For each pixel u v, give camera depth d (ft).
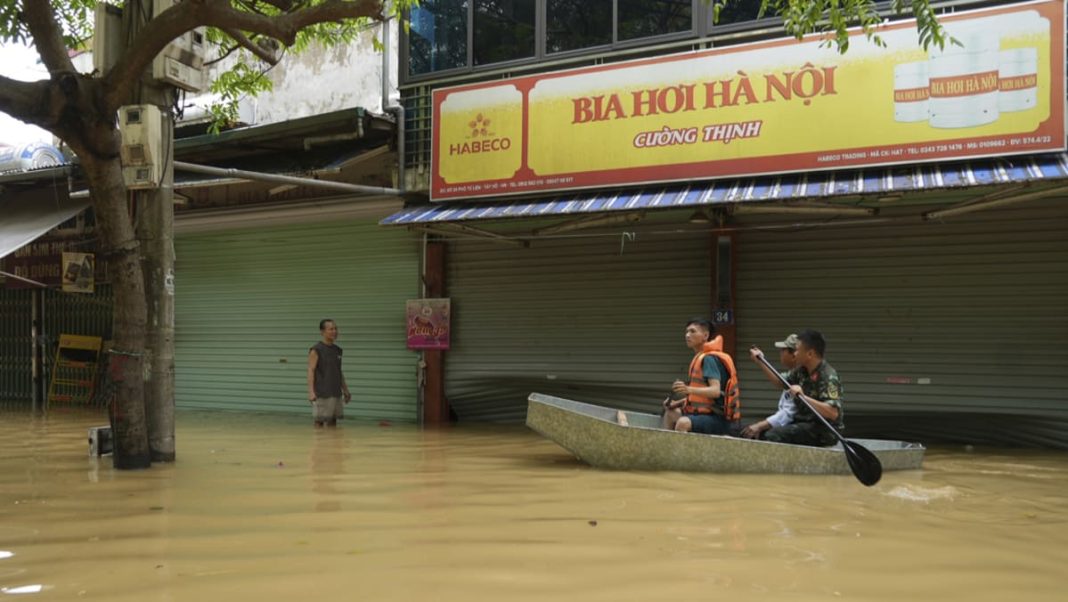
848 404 29.86
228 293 43.16
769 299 31.09
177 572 11.38
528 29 33.73
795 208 28.37
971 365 28.25
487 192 32.81
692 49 30.63
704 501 16.99
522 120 32.22
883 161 26.61
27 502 16.79
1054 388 27.12
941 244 28.68
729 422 23.63
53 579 11.04
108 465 22.63
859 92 26.96
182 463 23.06
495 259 36.14
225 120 37.29
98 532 13.89
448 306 36.55
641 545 13.08
